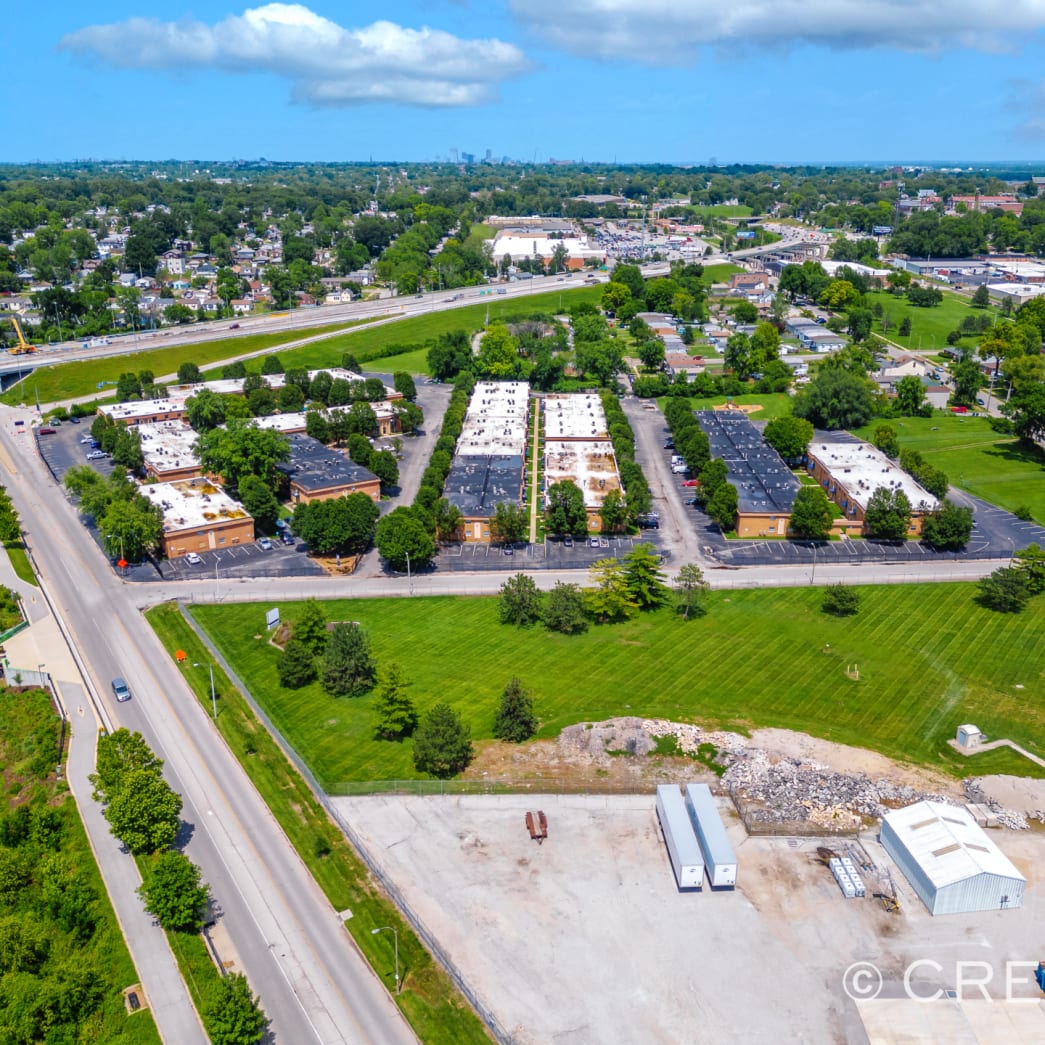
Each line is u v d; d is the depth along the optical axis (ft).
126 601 558.97
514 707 417.08
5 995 284.20
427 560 606.96
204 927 316.81
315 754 410.52
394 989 293.43
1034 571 557.74
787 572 593.01
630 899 329.52
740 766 396.57
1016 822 367.04
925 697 453.58
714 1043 275.39
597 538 646.33
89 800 381.19
